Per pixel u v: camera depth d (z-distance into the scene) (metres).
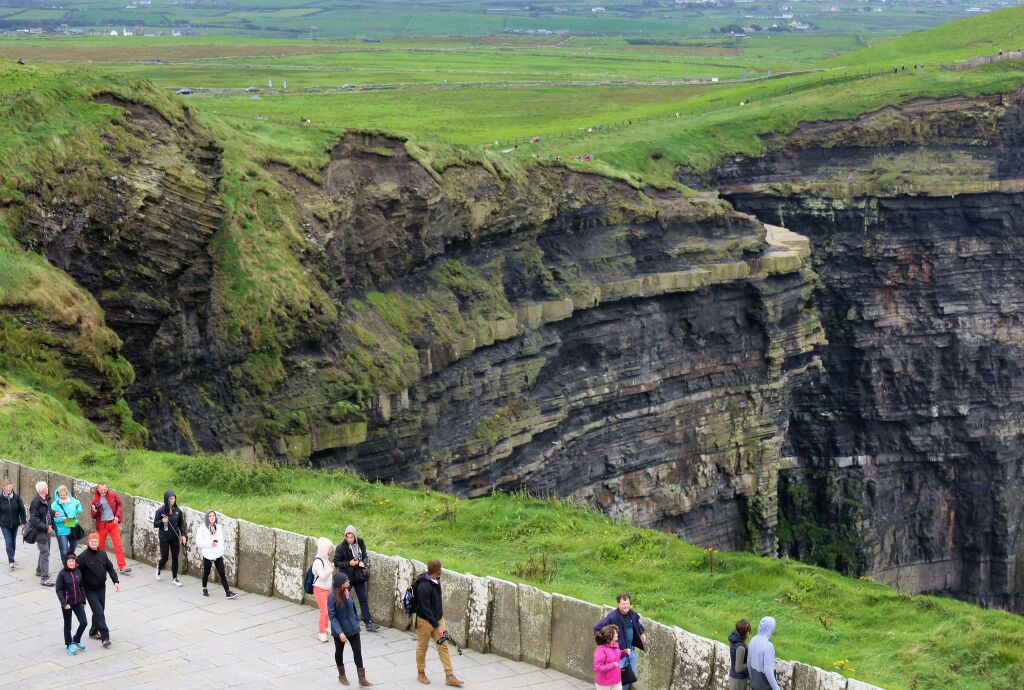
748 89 167.00
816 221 125.88
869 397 126.94
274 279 70.31
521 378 89.94
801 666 28.02
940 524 130.88
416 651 30.00
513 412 89.56
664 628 29.34
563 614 30.42
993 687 34.38
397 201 80.94
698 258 105.62
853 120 134.25
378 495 49.50
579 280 96.88
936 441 128.38
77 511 35.38
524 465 91.38
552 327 94.62
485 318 86.44
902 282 125.88
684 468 107.94
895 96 136.38
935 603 40.88
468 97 185.00
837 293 126.62
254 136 78.56
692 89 194.50
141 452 50.78
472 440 84.38
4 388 50.78
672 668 29.03
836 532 127.12
